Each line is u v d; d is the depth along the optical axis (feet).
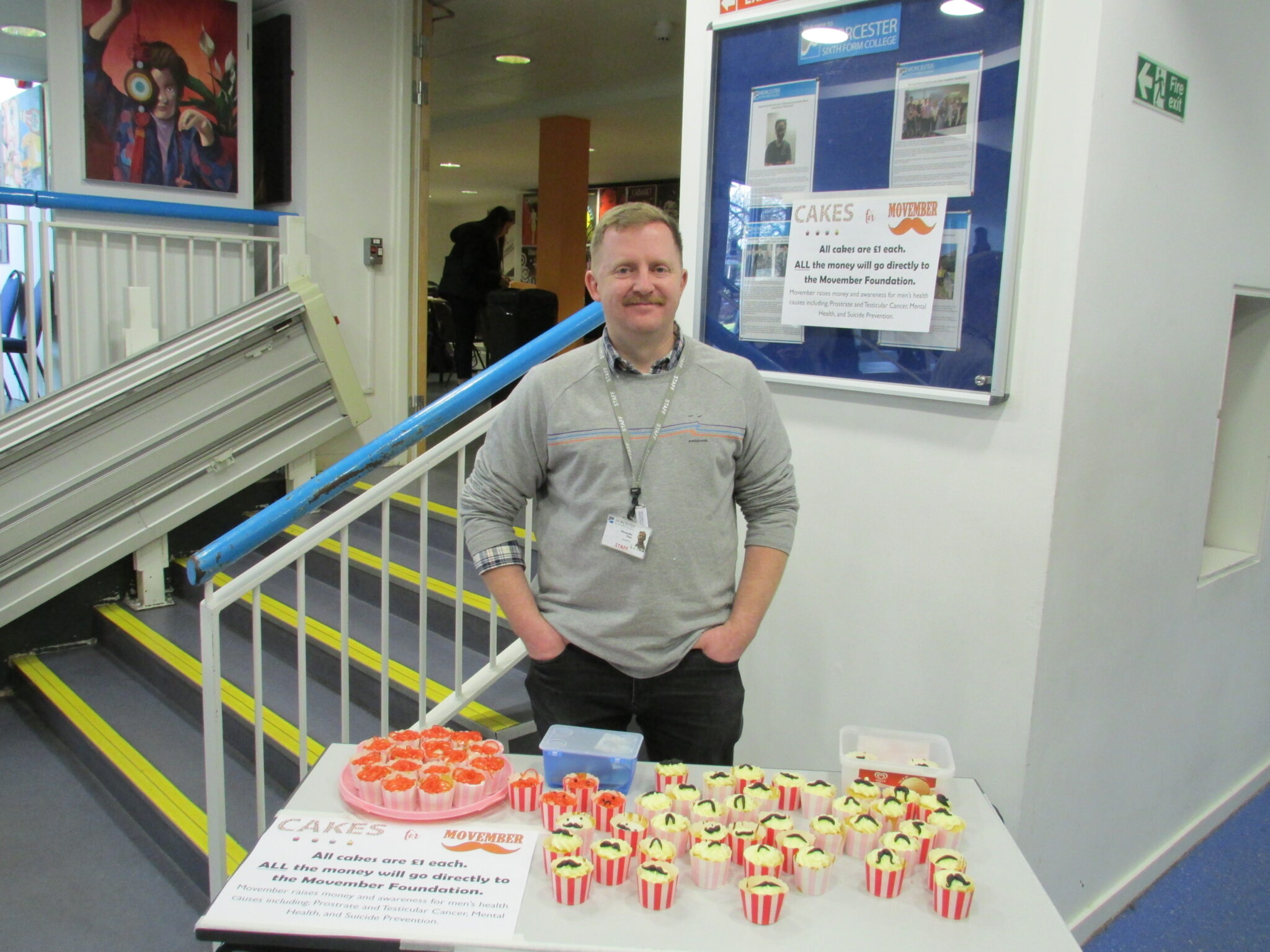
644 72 20.98
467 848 3.77
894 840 3.70
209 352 11.17
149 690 10.37
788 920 3.40
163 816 7.98
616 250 4.88
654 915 3.41
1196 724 8.54
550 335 7.36
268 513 6.11
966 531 6.15
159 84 12.86
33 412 10.02
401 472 6.84
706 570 5.20
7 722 10.41
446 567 10.86
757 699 7.58
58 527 10.41
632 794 4.25
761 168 6.88
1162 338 6.59
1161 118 6.03
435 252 57.57
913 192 6.05
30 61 20.03
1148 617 7.23
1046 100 5.53
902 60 6.03
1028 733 5.98
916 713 6.54
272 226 13.80
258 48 14.06
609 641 5.15
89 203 11.68
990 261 5.75
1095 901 7.46
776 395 7.16
